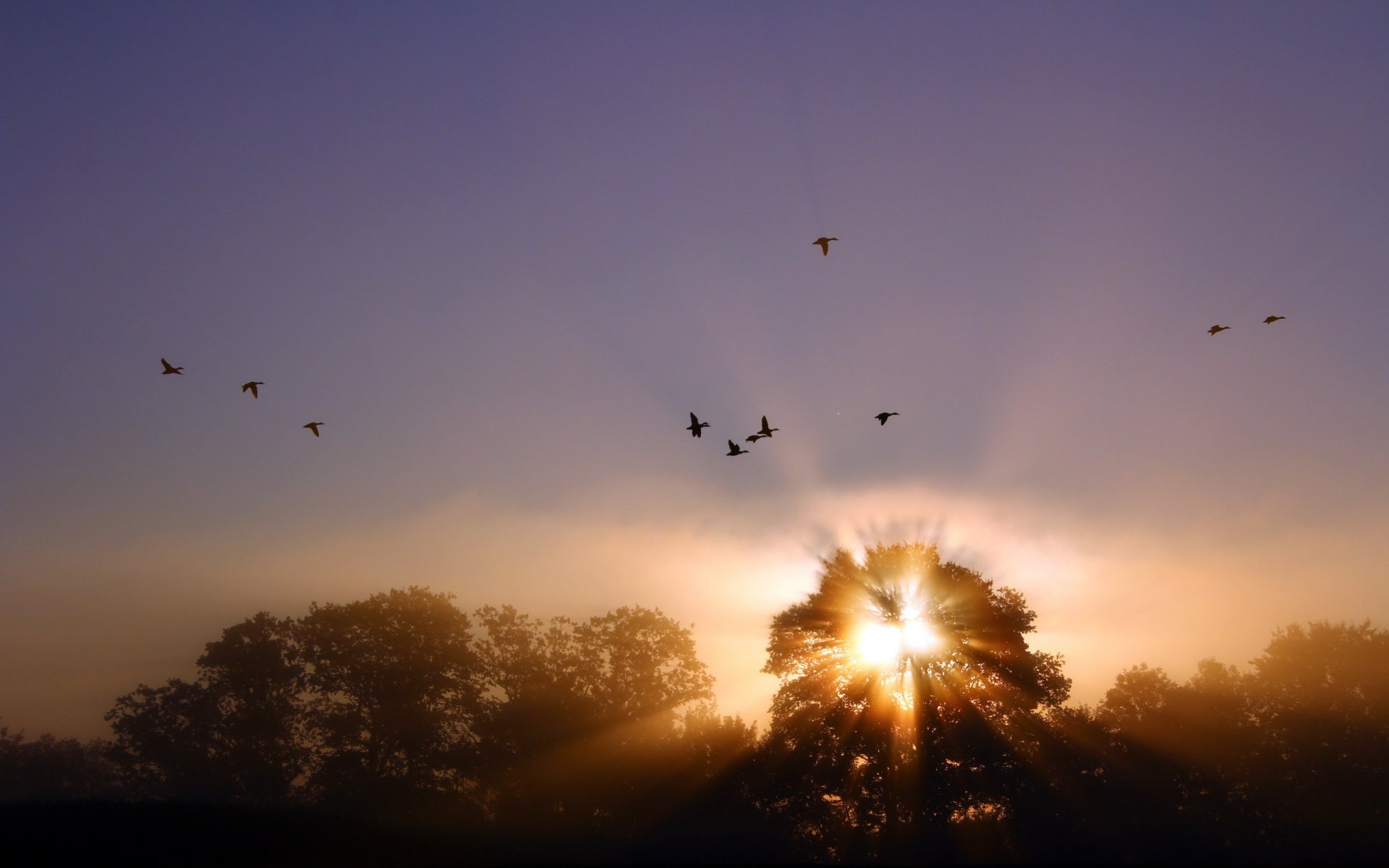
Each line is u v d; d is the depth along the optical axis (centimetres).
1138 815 5500
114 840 4094
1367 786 5891
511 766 6444
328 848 4516
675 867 5209
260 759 6531
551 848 5712
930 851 5116
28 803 4547
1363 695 6241
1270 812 5759
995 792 5125
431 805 6391
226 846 4231
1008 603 5544
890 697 5384
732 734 6041
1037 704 5509
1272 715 6312
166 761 6500
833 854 5438
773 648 5850
